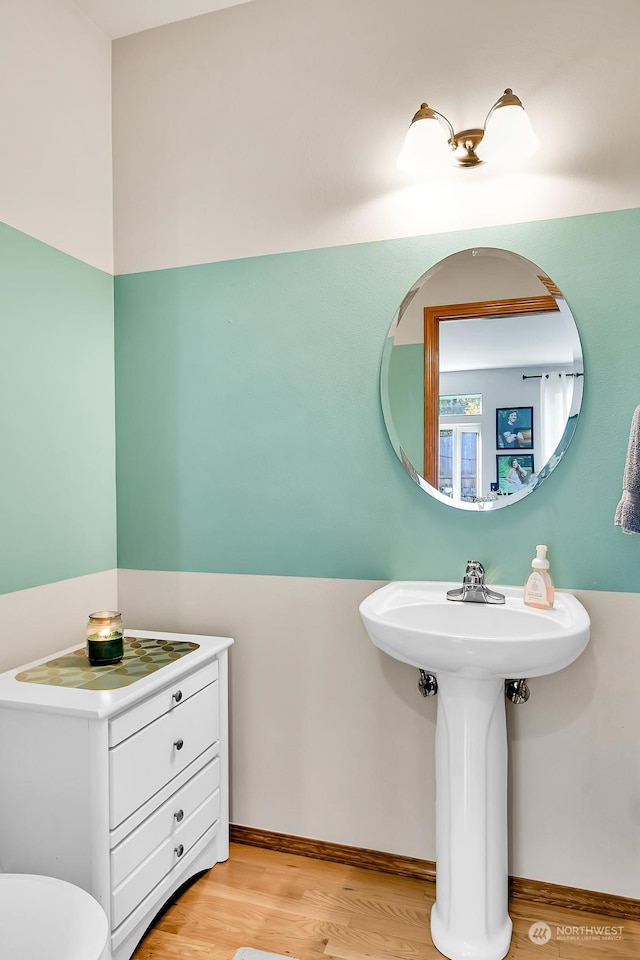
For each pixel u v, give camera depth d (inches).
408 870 77.8
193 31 86.7
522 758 73.3
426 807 77.2
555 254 71.7
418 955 64.6
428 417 76.6
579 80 70.4
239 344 85.0
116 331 90.7
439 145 70.1
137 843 63.3
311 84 81.2
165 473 88.9
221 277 85.7
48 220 78.8
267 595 84.0
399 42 77.3
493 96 73.3
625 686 70.1
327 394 81.2
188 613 88.0
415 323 77.0
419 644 58.9
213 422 86.4
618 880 70.6
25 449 75.2
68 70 82.2
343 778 80.7
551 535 72.5
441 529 76.6
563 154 71.2
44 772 60.5
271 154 83.2
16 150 73.9
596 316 70.4
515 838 73.8
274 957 64.1
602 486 70.6
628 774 70.1
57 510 80.2
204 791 76.2
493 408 74.0
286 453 83.1
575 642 57.3
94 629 71.1
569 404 71.0
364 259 79.3
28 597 75.5
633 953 64.9
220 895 74.1
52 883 50.6
